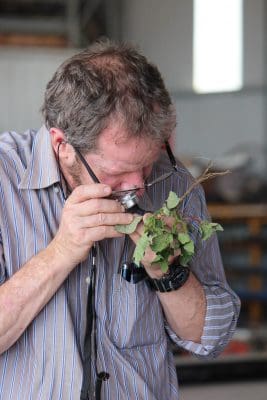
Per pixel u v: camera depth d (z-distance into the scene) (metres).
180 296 1.55
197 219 1.49
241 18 6.73
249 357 3.45
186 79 6.94
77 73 1.41
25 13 6.50
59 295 1.50
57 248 1.45
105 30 7.14
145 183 1.49
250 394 3.24
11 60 5.30
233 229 4.82
